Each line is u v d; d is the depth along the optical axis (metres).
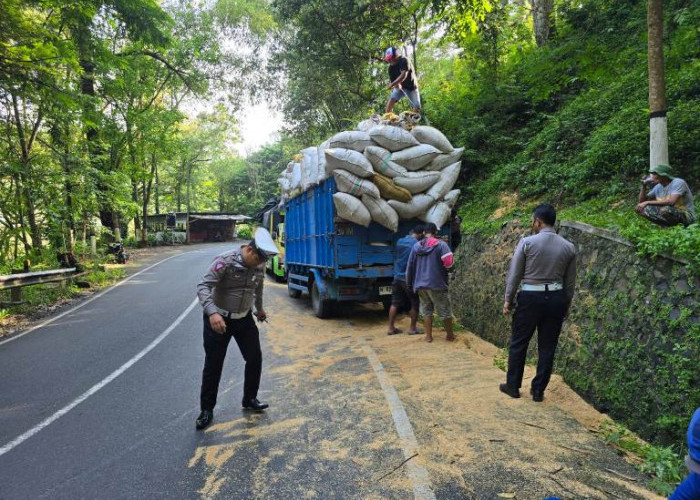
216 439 4.03
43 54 9.66
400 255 7.66
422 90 20.73
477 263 8.83
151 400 5.01
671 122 7.52
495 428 3.99
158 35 14.59
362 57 19.92
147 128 22.84
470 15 11.71
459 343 6.93
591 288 5.33
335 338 7.56
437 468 3.38
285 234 12.27
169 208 53.34
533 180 9.82
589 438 3.81
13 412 4.81
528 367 5.75
